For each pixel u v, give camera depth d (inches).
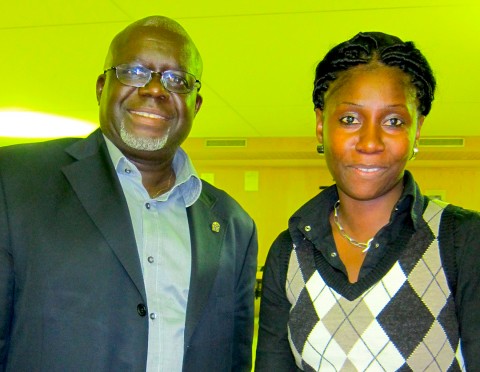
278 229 332.8
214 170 340.5
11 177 51.3
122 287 50.9
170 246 56.4
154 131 56.0
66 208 51.5
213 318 56.9
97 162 55.8
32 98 189.9
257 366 46.8
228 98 186.9
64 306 48.6
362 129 40.1
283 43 130.6
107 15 115.9
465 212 39.9
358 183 41.0
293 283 44.3
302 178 334.3
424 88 40.9
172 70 56.4
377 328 39.3
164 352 52.2
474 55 137.7
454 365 38.1
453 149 253.1
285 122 229.1
